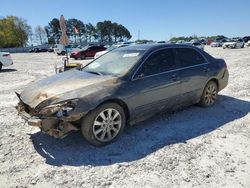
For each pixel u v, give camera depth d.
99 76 4.37
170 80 4.79
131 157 3.71
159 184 3.08
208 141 4.19
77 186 3.06
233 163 3.52
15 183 3.14
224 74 6.11
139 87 4.31
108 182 3.13
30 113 3.88
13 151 3.91
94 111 3.83
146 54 4.65
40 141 4.23
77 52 28.17
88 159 3.66
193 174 3.27
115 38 118.81
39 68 17.62
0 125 4.99
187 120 5.13
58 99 3.69
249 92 7.37
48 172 3.35
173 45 5.19
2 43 92.44
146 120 5.12
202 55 5.71
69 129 3.71
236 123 4.97
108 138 4.08
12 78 12.37
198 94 5.54
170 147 3.99
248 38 53.09
